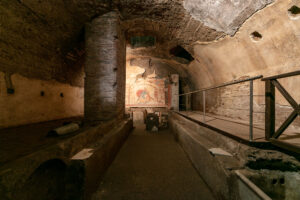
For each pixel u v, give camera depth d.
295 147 1.21
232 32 2.77
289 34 2.01
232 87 3.64
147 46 4.76
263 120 2.72
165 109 7.26
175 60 5.91
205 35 3.40
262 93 2.75
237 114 3.44
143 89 7.34
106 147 2.19
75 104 4.72
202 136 2.57
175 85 7.08
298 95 2.06
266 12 2.07
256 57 2.70
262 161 1.39
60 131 1.84
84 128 2.31
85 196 1.45
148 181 1.95
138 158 2.71
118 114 3.61
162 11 3.23
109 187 1.81
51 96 3.54
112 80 3.31
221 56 3.60
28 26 2.47
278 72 2.37
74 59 4.18
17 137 1.78
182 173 2.16
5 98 2.38
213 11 2.64
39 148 1.30
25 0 2.19
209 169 1.77
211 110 4.94
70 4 2.78
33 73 2.93
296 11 1.79
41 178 1.24
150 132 5.01
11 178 0.91
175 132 4.11
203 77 5.39
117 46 3.40
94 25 3.33
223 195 1.42
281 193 1.33
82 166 1.46
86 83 3.32
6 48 2.30
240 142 1.67
